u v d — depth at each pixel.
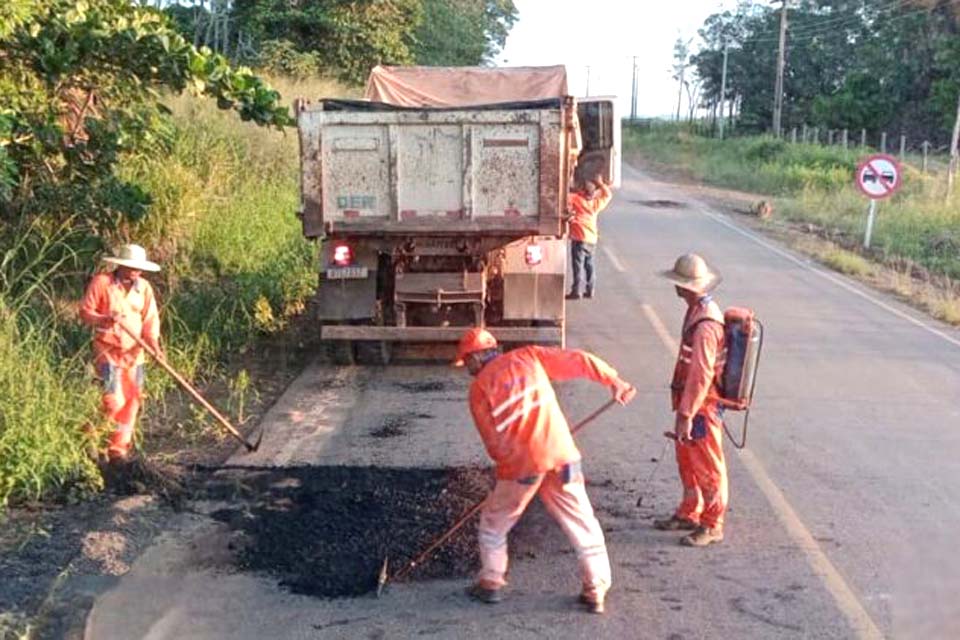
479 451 7.71
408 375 10.05
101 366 7.21
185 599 5.35
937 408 9.15
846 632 5.04
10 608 5.11
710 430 6.01
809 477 7.27
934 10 55.06
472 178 9.42
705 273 6.02
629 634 5.01
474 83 13.92
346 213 9.51
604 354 10.89
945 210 24.16
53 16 8.94
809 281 16.22
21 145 9.91
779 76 52.78
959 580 5.60
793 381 9.96
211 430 8.11
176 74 9.05
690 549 6.02
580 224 13.59
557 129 9.34
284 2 31.62
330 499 6.67
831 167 37.16
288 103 22.64
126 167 12.63
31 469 6.36
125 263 7.17
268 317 11.20
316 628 5.05
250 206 14.32
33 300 9.34
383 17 32.88
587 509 5.29
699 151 51.94
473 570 5.70
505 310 9.94
